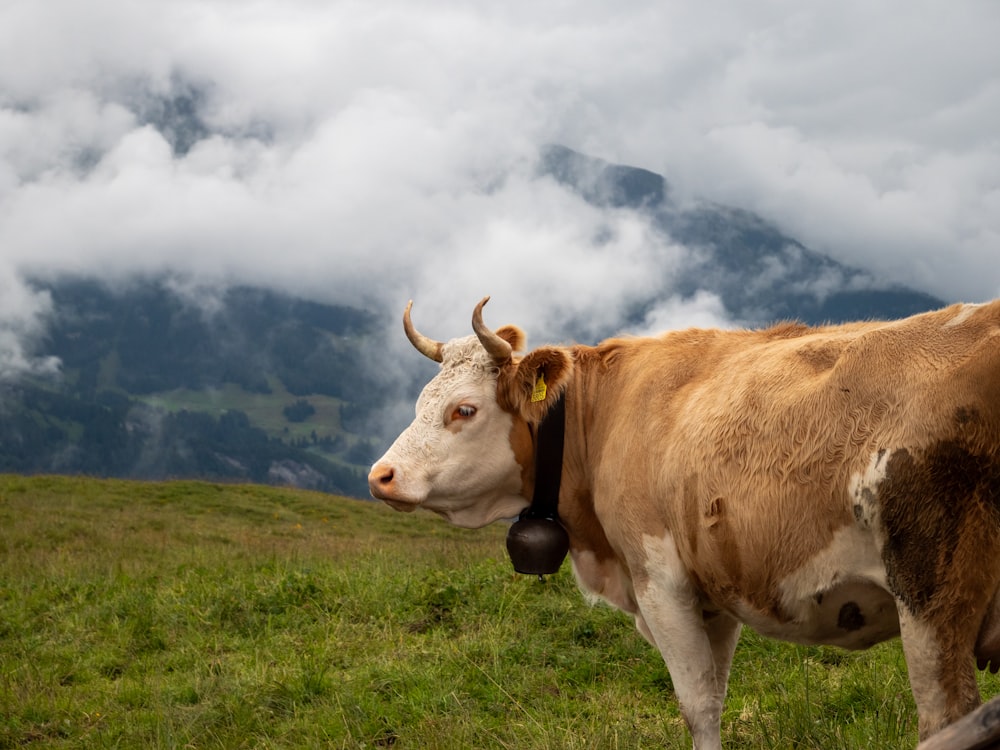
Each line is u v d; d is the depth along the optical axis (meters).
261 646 9.02
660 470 4.65
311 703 7.35
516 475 5.68
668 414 4.76
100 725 7.46
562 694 6.99
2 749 7.11
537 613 8.62
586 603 8.64
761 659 7.21
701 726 4.73
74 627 10.38
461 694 7.11
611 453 5.05
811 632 4.13
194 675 8.23
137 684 8.27
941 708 3.43
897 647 6.97
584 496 5.49
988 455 3.37
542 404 5.36
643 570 4.83
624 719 6.30
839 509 3.76
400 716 6.88
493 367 5.64
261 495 36.41
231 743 6.60
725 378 4.52
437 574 10.23
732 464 4.17
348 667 8.13
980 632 3.46
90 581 12.95
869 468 3.62
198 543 22.64
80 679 8.72
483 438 5.62
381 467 5.59
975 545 3.38
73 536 23.03
